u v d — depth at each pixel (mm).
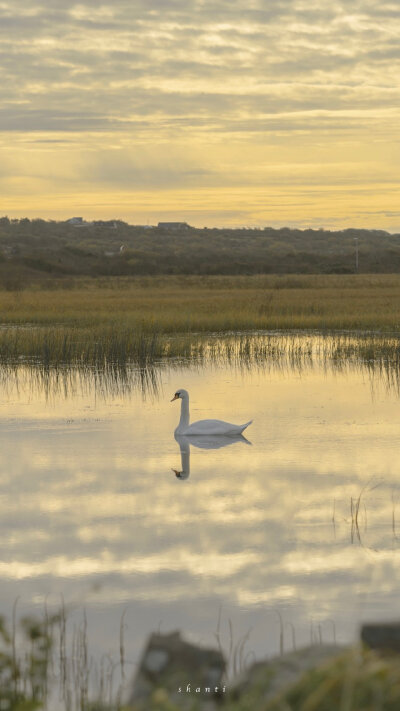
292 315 42312
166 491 12570
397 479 13141
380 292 67625
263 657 7223
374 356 28844
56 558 9758
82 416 18906
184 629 7871
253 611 8289
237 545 10172
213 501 12023
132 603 8492
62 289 84250
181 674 5324
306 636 7688
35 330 35250
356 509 11461
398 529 10711
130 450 15391
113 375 25359
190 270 155875
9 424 17953
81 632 7859
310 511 11492
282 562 9609
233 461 14445
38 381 24234
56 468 14008
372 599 8523
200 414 19000
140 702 5281
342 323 38406
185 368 26859
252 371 26141
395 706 4039
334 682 4180
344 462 14266
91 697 6488
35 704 5465
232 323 38531
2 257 136000
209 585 8953
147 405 20391
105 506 11789
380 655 5188
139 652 7426
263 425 17688
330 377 24734
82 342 31000
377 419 18172
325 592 8742
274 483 12992
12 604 8438
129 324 36656
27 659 6961
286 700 4270
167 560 9672
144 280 107125
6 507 11750
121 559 9727
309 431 16984
